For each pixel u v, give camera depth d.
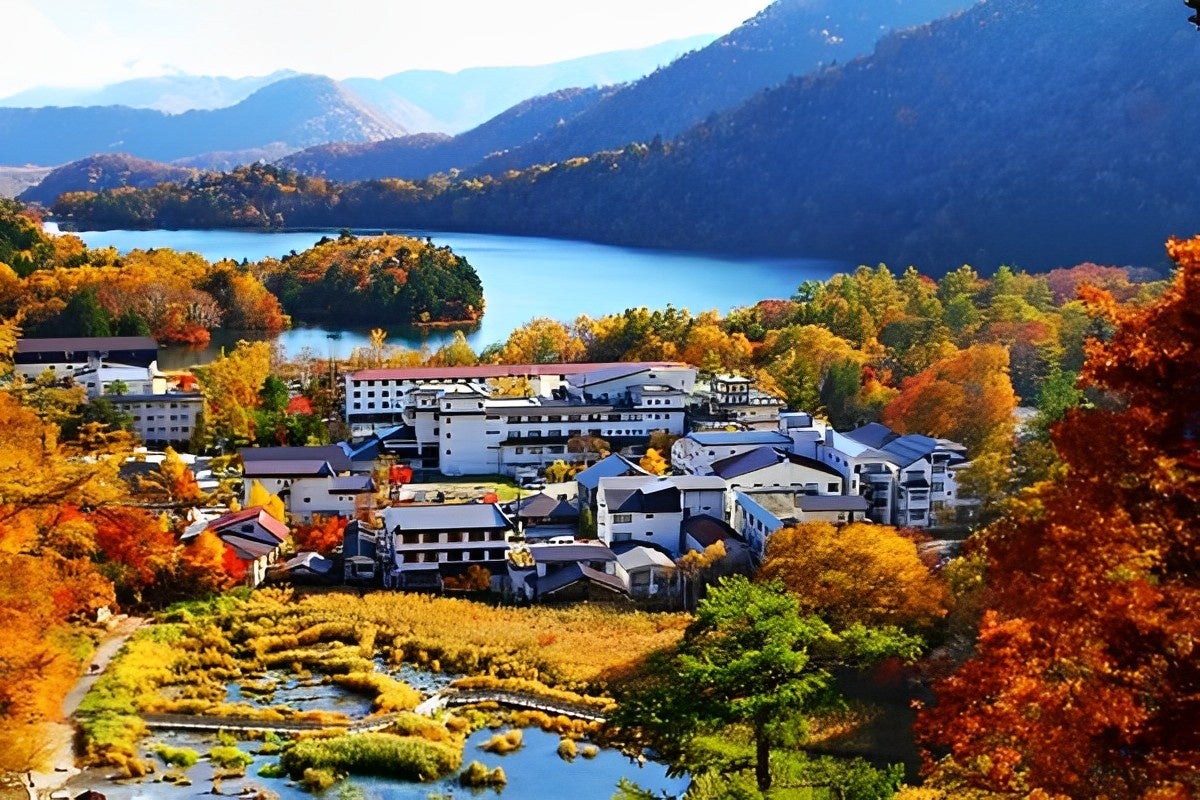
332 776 73.25
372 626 100.94
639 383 179.12
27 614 57.41
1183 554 28.05
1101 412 29.69
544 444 164.00
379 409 186.75
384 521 120.62
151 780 71.94
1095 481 28.92
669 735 48.34
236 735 79.94
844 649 51.06
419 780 74.00
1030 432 135.00
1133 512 28.42
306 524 130.12
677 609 109.25
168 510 124.88
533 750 78.88
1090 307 30.56
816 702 46.75
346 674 91.62
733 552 112.56
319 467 135.62
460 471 163.00
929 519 127.44
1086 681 28.92
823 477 128.50
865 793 45.47
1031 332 199.88
